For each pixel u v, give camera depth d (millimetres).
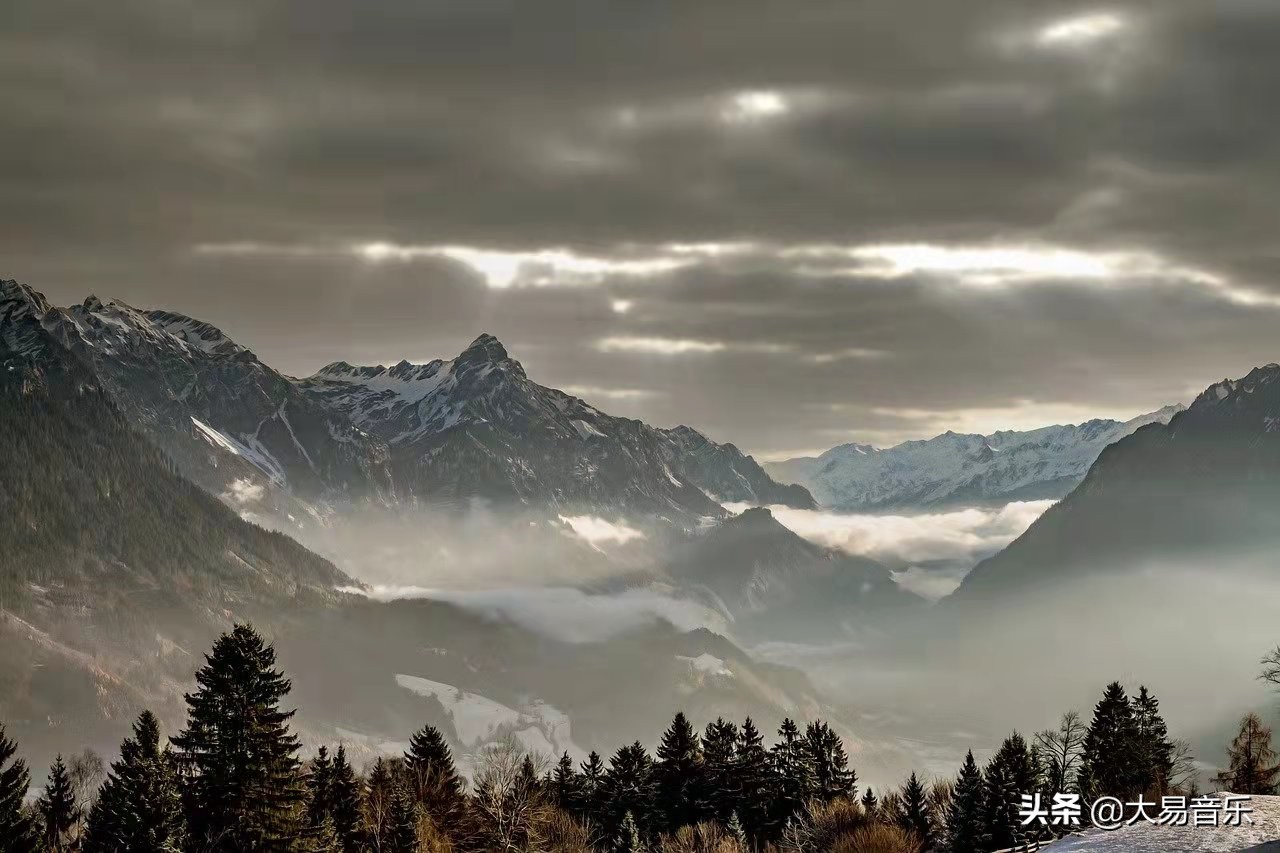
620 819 163500
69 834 130875
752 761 167500
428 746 159750
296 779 105250
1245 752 140625
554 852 132375
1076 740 149250
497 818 127312
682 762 169125
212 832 101750
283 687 106062
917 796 149000
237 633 105250
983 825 126875
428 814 129625
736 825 151125
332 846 109500
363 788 139750
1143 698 158125
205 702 103812
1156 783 143625
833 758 175250
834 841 133750
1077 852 86125
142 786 97062
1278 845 81188
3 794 98000
